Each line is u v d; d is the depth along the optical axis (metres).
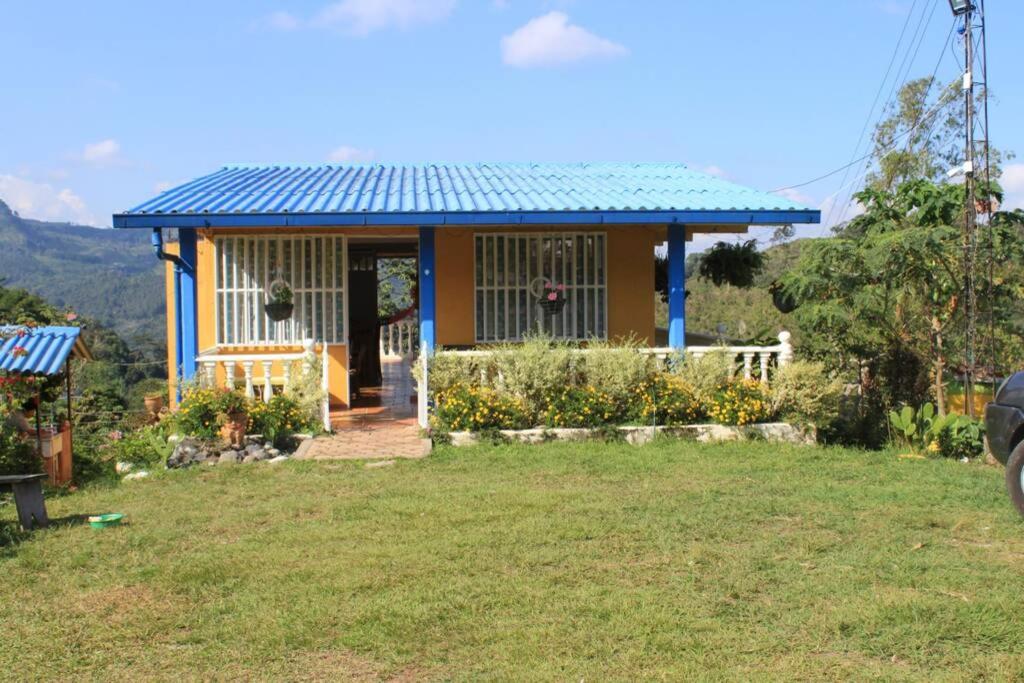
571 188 13.08
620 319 13.31
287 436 10.70
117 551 6.42
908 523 6.89
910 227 11.79
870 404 12.12
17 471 9.47
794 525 6.86
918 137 22.77
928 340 12.05
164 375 41.22
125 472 10.38
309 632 4.86
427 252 11.38
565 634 4.80
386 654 4.61
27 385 10.05
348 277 14.08
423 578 5.66
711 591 5.41
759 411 10.80
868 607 5.09
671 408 10.77
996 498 7.75
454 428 10.55
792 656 4.52
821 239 11.79
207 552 6.35
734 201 11.80
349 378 13.47
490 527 6.78
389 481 8.55
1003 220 11.60
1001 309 11.92
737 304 27.41
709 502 7.55
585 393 10.76
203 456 9.77
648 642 4.70
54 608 5.32
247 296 12.99
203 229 12.72
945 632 4.76
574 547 6.27
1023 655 4.50
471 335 13.19
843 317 11.27
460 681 4.31
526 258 13.23
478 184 13.55
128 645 4.80
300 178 14.19
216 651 4.70
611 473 8.86
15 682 4.39
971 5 11.48
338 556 6.14
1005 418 7.46
